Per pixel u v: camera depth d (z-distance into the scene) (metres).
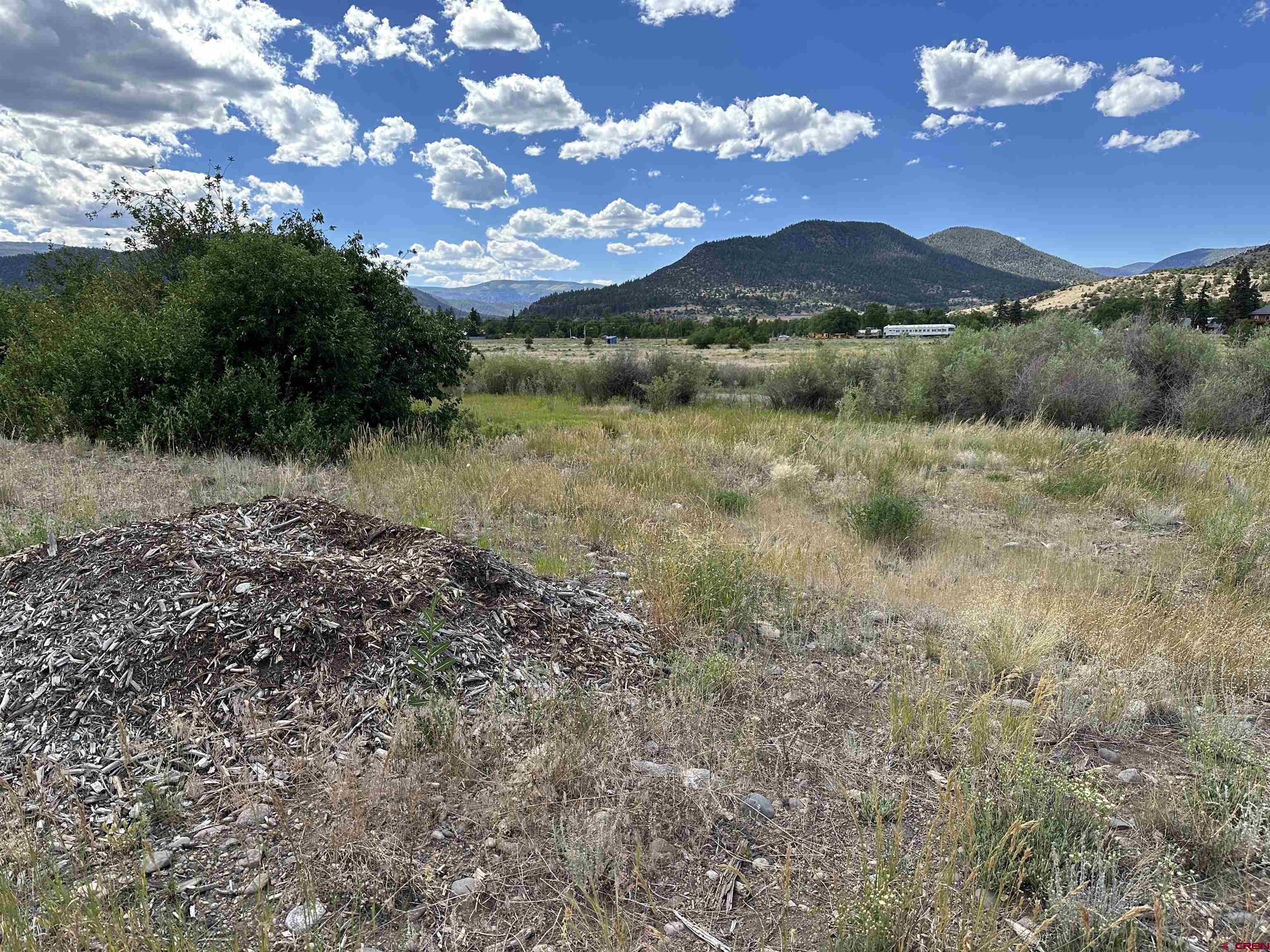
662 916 2.20
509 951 2.03
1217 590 5.46
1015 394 15.20
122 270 14.00
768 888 2.33
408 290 12.24
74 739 2.79
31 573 3.68
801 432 12.86
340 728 2.96
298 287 9.50
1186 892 2.31
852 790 2.86
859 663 4.05
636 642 4.09
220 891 2.19
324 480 7.89
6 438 9.32
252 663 3.19
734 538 5.97
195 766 2.72
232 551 3.87
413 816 2.50
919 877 2.14
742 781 2.86
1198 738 3.16
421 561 4.07
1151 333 15.36
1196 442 10.84
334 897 2.18
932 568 5.93
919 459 10.91
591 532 6.48
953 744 3.18
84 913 1.99
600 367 23.64
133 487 6.88
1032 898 2.26
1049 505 8.58
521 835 2.47
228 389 8.92
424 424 11.66
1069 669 3.90
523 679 3.42
